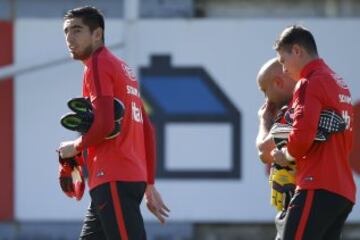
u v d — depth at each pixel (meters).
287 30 17.83
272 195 18.78
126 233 17.36
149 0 30.36
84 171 20.78
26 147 30.05
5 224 30.22
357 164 29.78
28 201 30.09
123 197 17.44
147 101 29.94
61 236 30.22
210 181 29.92
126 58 29.92
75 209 30.14
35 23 30.06
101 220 17.58
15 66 29.78
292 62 17.70
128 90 17.81
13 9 30.39
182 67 29.95
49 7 30.48
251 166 29.89
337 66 30.00
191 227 30.08
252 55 29.92
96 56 17.61
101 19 18.02
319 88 17.23
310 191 17.38
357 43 29.94
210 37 29.92
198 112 29.94
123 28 29.97
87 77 17.52
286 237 17.45
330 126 17.25
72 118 17.33
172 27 30.00
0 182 30.06
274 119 19.28
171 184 29.92
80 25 17.83
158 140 29.95
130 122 17.78
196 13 30.77
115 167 17.45
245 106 29.91
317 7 30.78
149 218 30.14
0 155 30.03
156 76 29.94
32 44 30.06
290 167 18.41
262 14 30.80
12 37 30.12
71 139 30.03
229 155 29.91
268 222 30.03
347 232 30.50
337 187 17.41
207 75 29.91
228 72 29.91
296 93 17.39
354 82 29.91
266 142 18.61
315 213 17.31
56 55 29.94
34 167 30.06
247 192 29.89
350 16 30.59
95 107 17.19
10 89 30.00
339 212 17.64
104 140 17.52
